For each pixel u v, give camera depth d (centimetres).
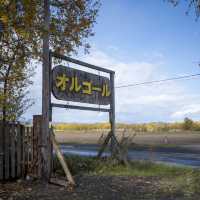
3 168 1159
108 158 1545
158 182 1190
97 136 4841
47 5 1259
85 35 1380
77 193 1028
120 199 966
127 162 1498
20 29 1180
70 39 1352
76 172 1330
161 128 6500
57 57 1327
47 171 1208
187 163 1891
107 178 1237
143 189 1084
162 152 2500
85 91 1477
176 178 1257
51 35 1337
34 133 1248
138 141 3672
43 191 1049
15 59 1284
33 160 1231
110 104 1644
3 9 1130
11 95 1416
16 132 1205
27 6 1163
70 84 1388
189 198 984
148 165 1527
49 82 1286
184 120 6575
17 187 1094
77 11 1336
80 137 4719
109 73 1650
